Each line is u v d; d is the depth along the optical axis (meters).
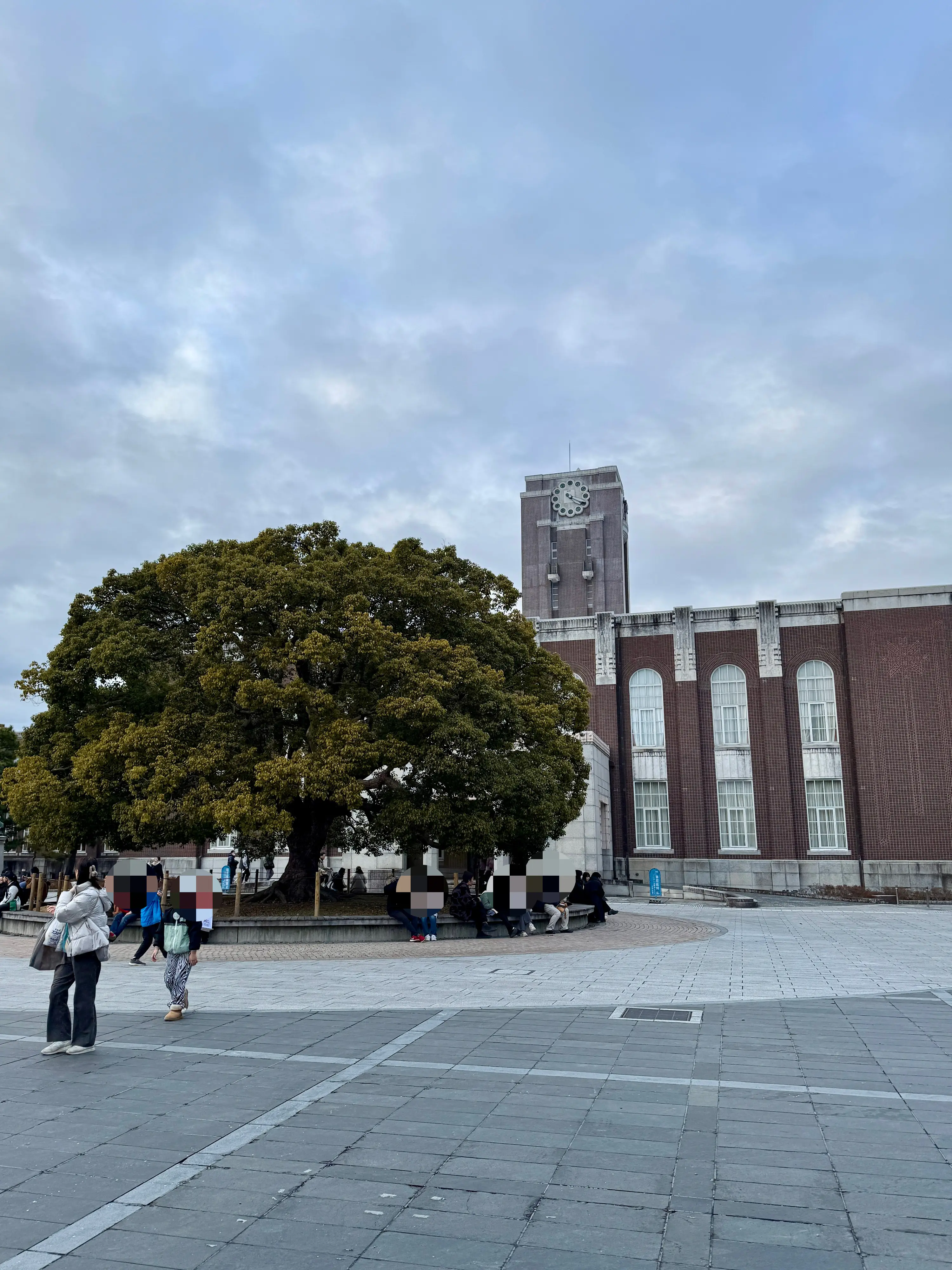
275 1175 5.31
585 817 37.53
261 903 22.69
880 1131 6.07
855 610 42.94
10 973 14.54
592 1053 8.34
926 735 40.91
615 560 78.56
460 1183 5.18
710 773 44.12
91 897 8.37
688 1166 5.44
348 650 20.52
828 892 40.31
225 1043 8.78
